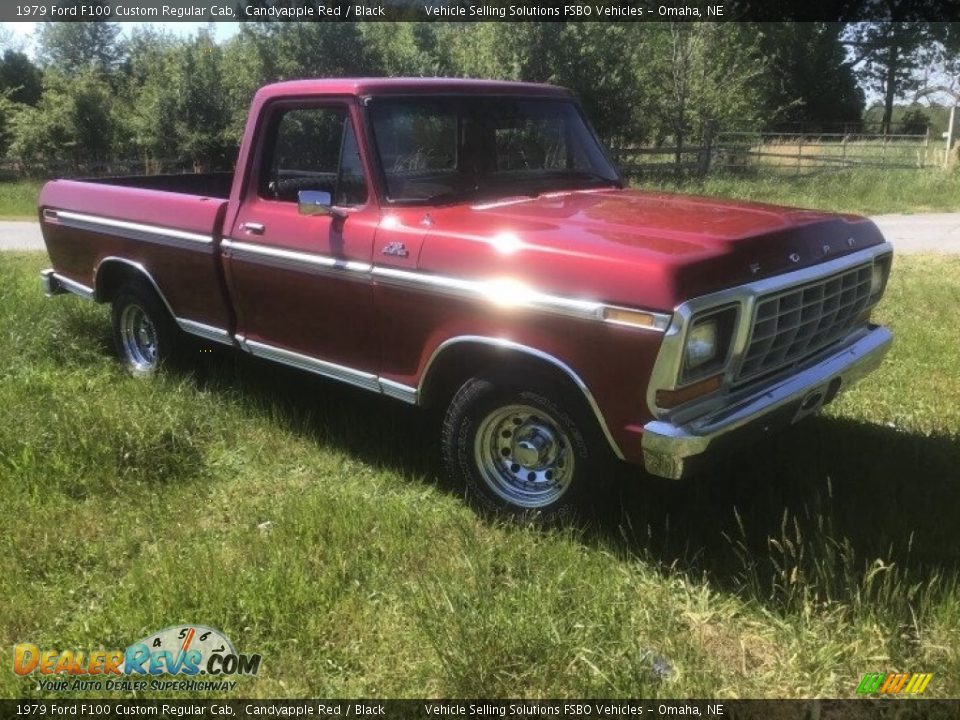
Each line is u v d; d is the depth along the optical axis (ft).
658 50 74.28
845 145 72.23
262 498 13.38
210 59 83.66
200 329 16.52
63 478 13.61
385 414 16.02
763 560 11.25
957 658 9.05
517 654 9.41
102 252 18.35
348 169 13.44
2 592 10.89
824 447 14.32
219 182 22.04
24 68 113.50
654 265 10.03
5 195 64.39
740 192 54.90
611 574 10.96
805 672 9.11
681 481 13.26
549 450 11.81
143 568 11.30
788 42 136.15
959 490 12.85
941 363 18.66
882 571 10.72
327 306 13.73
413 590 10.64
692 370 10.26
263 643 9.95
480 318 11.58
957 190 52.19
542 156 15.25
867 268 13.08
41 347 19.90
